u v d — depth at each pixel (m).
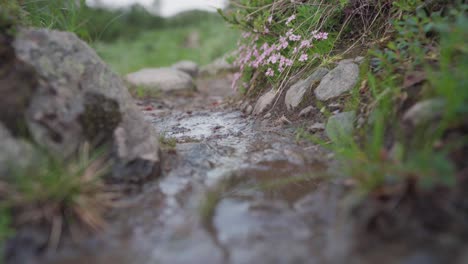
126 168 0.32
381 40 0.42
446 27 0.31
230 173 0.35
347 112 0.38
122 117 0.34
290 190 0.32
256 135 0.42
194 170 0.35
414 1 0.39
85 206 0.29
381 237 0.26
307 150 0.37
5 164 0.29
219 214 0.30
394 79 0.36
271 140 0.40
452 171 0.26
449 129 0.29
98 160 0.32
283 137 0.40
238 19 0.54
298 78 0.46
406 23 0.37
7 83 0.30
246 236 0.28
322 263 0.24
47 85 0.31
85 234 0.28
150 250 0.27
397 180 0.28
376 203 0.28
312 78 0.44
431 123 0.30
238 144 0.40
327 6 0.46
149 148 0.34
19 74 0.31
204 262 0.25
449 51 0.32
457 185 0.27
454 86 0.29
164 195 0.32
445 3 0.38
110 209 0.30
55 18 0.50
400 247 0.24
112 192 0.31
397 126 0.32
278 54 0.47
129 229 0.29
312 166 0.34
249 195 0.32
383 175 0.28
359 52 0.44
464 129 0.29
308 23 0.48
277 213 0.29
